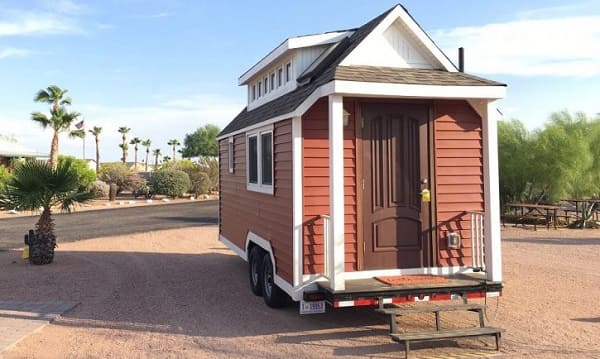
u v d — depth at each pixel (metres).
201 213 24.83
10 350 5.49
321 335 6.01
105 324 6.57
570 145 18.59
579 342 5.70
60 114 31.36
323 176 6.36
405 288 5.87
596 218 20.12
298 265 6.18
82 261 11.73
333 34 7.99
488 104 6.57
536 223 19.12
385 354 5.34
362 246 6.45
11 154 32.12
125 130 70.62
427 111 6.73
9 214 24.09
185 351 5.48
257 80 10.46
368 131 6.53
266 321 6.64
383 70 6.44
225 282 9.28
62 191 11.27
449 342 5.74
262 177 8.01
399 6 6.61
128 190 37.09
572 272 9.89
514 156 20.00
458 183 6.83
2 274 10.06
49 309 7.23
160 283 9.20
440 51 6.79
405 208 6.63
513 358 5.18
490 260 6.33
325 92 5.89
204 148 74.25
